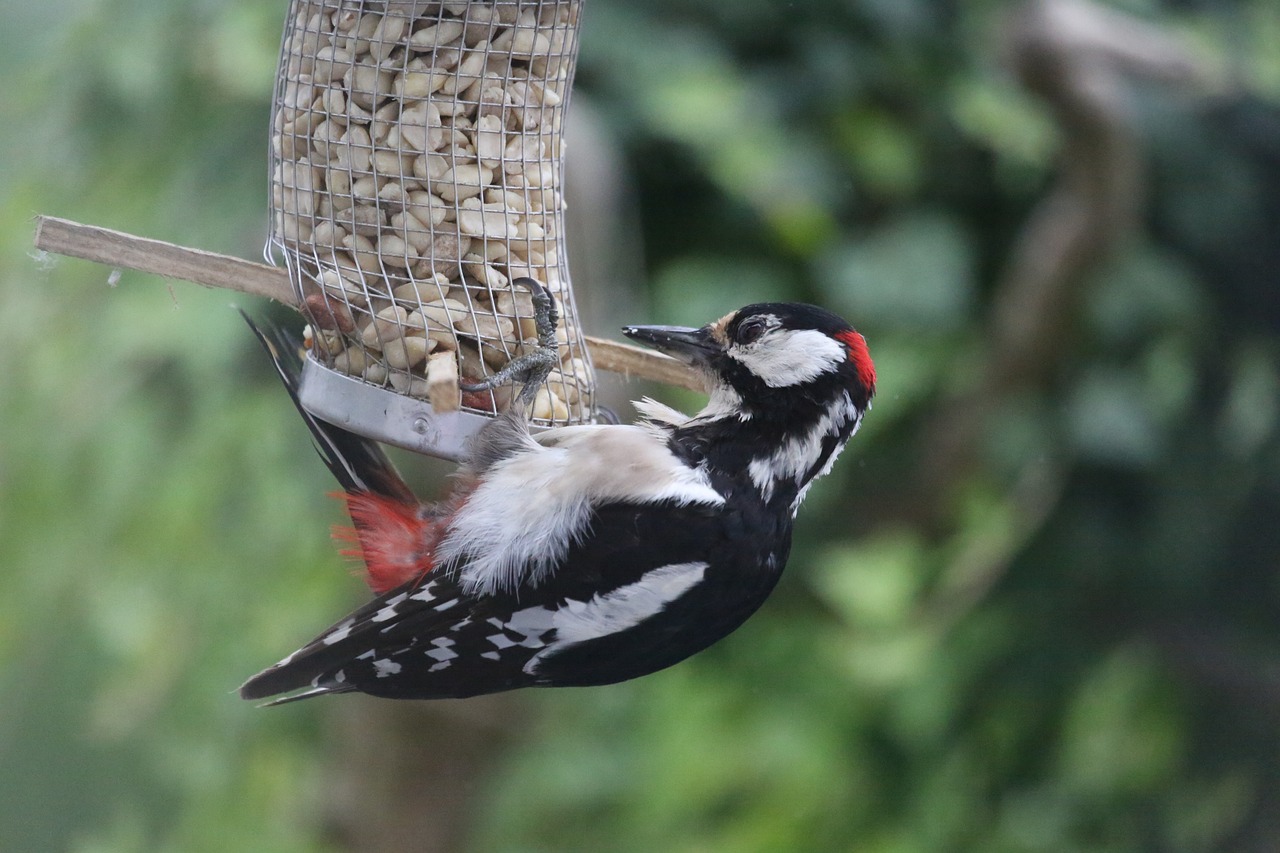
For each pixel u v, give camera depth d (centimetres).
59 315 1067
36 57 1045
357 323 636
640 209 1068
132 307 1043
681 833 1195
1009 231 1142
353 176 640
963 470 1135
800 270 1073
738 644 1198
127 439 1088
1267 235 1137
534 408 667
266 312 790
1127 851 1227
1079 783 1224
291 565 1095
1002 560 1155
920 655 1134
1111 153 1030
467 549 624
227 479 1080
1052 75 1010
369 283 640
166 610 1108
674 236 1073
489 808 1128
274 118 671
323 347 645
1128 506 1187
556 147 677
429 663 634
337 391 635
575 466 634
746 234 1070
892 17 1060
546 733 1146
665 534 632
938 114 1088
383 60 636
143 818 1251
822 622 1188
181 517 1089
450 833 1128
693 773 1165
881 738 1201
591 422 696
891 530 1162
